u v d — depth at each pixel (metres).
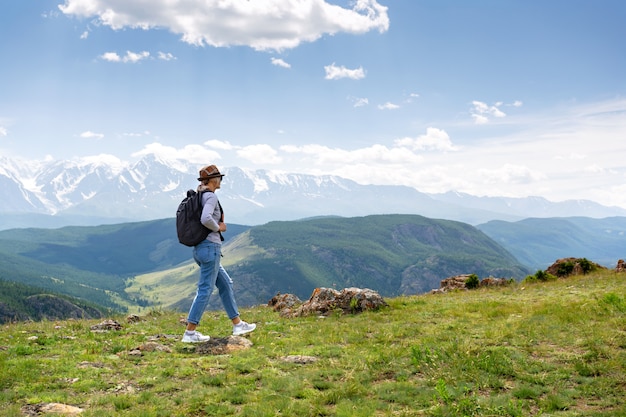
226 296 11.26
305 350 10.15
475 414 6.21
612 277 25.59
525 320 12.30
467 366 8.19
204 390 7.30
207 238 10.44
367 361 8.75
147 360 9.39
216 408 6.59
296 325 14.48
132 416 6.13
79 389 7.37
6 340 11.54
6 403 6.67
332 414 6.42
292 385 7.55
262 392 7.21
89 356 9.45
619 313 11.93
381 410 6.60
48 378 7.81
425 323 13.27
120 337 12.41
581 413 6.21
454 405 6.46
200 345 10.52
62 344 11.12
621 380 7.25
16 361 8.84
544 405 6.48
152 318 18.55
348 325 13.54
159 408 6.52
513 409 6.20
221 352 10.06
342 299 17.19
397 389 7.34
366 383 7.74
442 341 10.52
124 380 7.93
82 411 6.35
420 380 7.80
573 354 8.81
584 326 10.79
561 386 7.27
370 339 11.33
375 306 16.84
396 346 10.26
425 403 6.74
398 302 19.11
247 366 8.72
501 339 10.26
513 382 7.64
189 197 10.55
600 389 6.97
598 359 8.33
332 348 10.26
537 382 7.46
